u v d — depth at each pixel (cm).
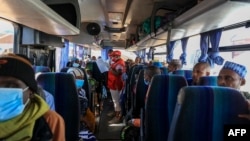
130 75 529
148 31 764
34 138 100
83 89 396
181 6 583
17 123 97
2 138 96
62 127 116
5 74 99
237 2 253
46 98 210
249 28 346
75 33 493
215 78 310
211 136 149
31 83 105
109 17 910
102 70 763
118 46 1972
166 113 262
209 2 278
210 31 475
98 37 1316
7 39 384
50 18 312
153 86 264
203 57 500
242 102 151
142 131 284
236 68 249
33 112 101
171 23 453
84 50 1573
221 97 151
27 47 436
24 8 255
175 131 151
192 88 152
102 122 592
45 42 492
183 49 647
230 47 402
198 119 149
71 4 480
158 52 1001
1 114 96
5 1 223
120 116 618
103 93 797
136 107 388
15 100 97
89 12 835
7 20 345
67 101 249
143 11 744
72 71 386
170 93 264
